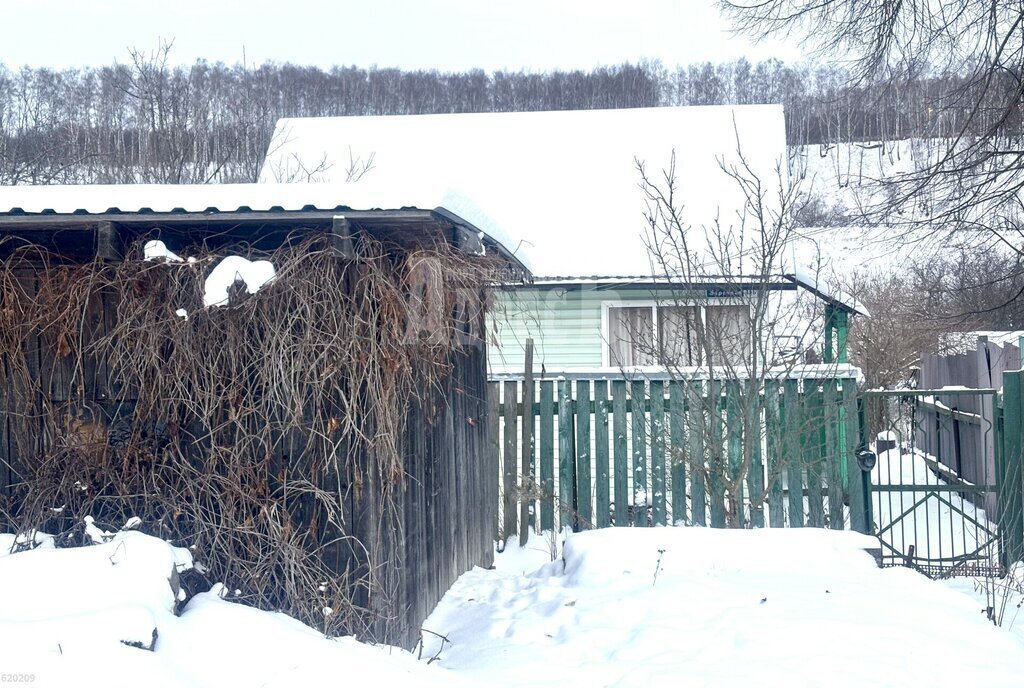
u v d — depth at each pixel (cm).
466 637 528
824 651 432
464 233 505
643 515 783
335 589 470
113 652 343
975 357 1145
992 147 1018
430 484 577
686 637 462
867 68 1041
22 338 488
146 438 479
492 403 790
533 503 810
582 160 1561
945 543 868
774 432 754
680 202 1430
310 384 475
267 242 482
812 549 613
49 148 1875
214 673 377
